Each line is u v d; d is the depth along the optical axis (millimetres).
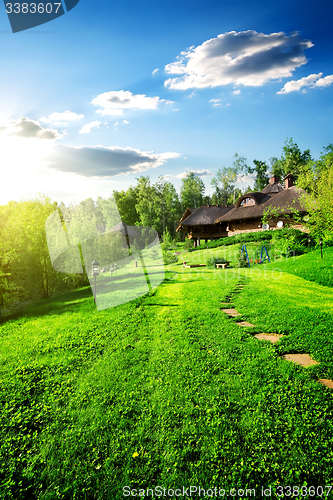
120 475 3057
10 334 7672
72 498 2812
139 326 7598
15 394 4559
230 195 74312
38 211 10688
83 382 4883
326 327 6918
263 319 7730
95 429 3713
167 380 4797
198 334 6871
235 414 3887
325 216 17234
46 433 3699
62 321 8547
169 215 76312
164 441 3494
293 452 3229
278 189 43438
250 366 5129
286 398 4156
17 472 3146
